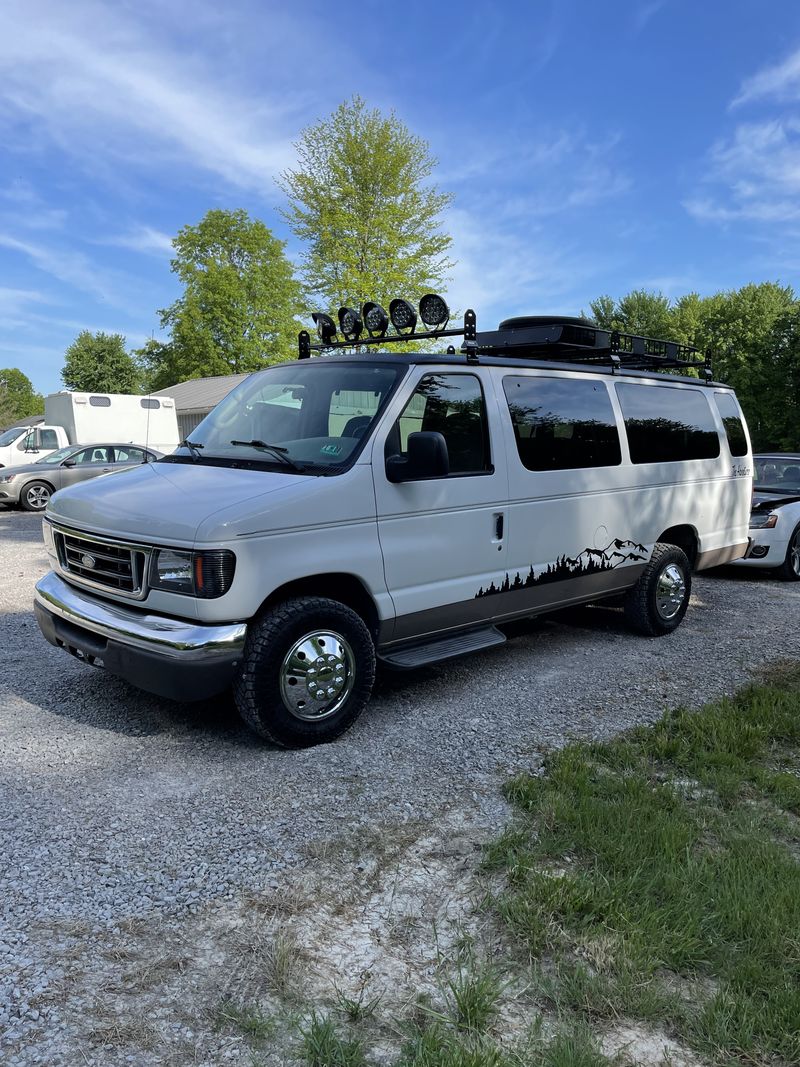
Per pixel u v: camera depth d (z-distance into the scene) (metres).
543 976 2.36
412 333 5.19
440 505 4.39
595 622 6.82
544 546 5.10
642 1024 2.19
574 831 3.12
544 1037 2.12
